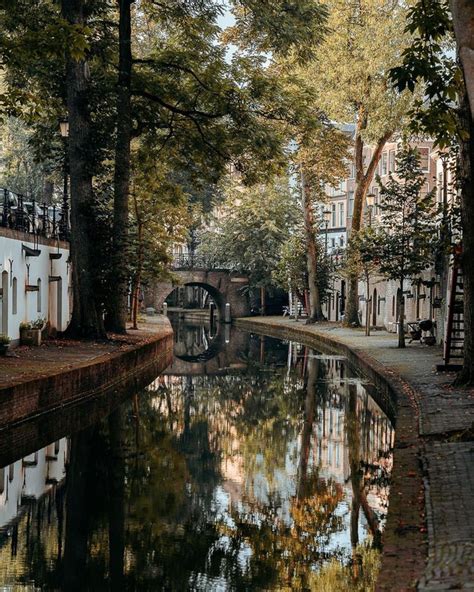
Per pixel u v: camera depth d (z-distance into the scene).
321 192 64.00
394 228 41.44
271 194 84.12
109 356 30.23
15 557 12.80
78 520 14.59
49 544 13.38
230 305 87.06
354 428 23.22
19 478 17.41
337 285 75.25
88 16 37.34
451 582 8.56
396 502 11.74
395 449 15.40
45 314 38.62
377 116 46.12
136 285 50.22
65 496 16.12
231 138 38.84
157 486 16.91
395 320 55.03
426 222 40.66
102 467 18.45
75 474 17.78
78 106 36.28
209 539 13.56
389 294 57.34
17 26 31.39
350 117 49.59
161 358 42.62
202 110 39.25
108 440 21.39
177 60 38.06
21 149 69.19
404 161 39.94
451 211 30.03
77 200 36.50
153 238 51.03
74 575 11.95
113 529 14.16
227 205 85.38
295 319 75.62
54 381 23.50
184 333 71.88
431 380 25.64
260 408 27.20
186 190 78.81
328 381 33.62
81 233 36.50
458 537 10.04
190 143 39.94
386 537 10.31
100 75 38.62
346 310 59.94
